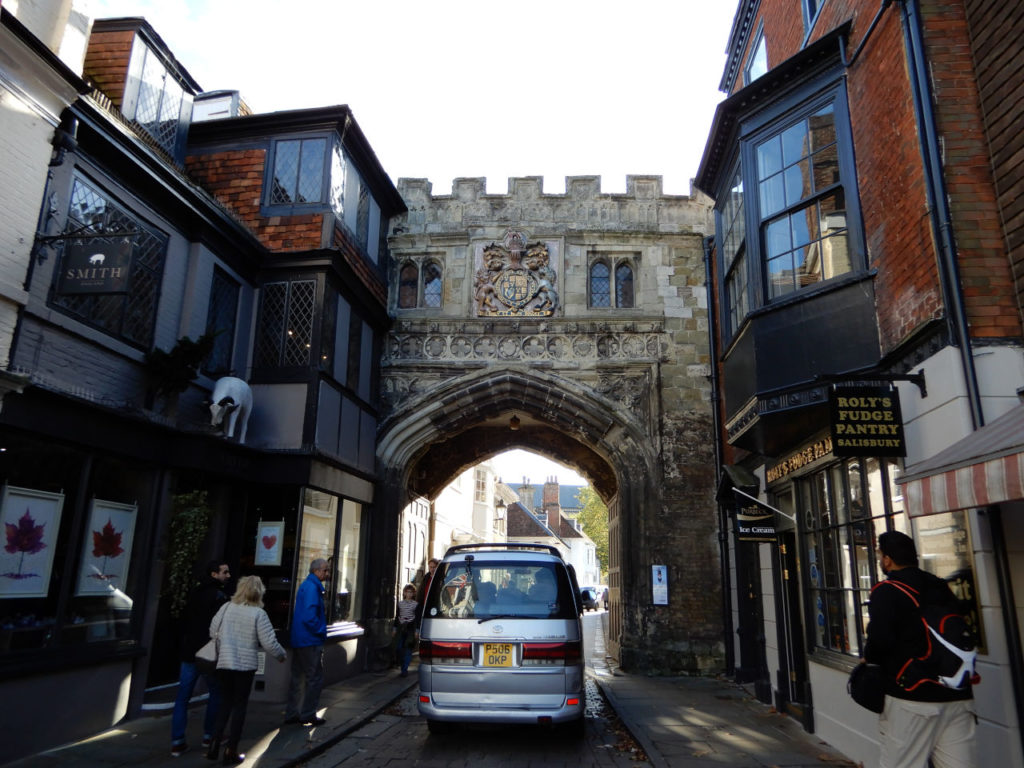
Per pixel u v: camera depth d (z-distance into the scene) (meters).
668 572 13.37
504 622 7.05
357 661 12.19
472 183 15.31
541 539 54.03
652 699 10.13
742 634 11.89
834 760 6.43
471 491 32.06
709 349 14.24
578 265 14.88
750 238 7.75
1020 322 4.88
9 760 5.93
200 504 8.49
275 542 10.10
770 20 9.99
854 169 6.64
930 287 5.27
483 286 14.77
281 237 11.47
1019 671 4.25
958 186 5.20
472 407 14.49
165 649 8.85
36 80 6.53
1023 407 4.39
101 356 7.76
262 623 6.16
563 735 7.62
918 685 3.78
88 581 7.11
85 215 7.67
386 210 14.80
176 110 11.29
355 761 6.57
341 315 12.05
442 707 6.88
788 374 6.91
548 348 14.46
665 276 14.77
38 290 6.83
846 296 6.47
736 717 8.65
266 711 8.58
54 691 6.47
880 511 6.00
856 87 6.69
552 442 17.55
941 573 4.97
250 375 10.95
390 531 13.71
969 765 3.70
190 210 9.33
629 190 15.23
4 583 6.11
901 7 5.76
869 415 5.62
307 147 11.88
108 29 9.88
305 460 10.17
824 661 7.07
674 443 13.91
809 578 7.79
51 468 6.70
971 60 5.45
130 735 6.89
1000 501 3.56
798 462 7.86
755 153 7.89
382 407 14.21
